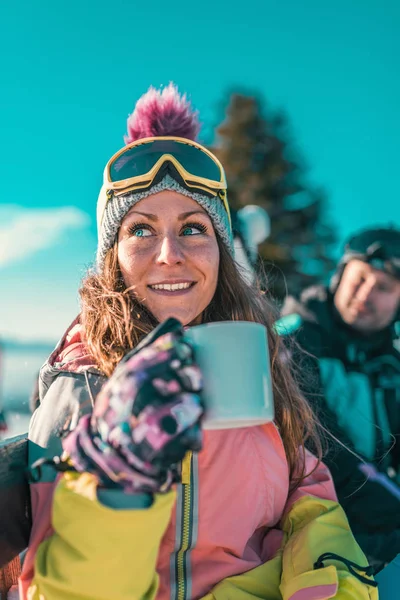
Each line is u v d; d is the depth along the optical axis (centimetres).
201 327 78
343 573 104
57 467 82
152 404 72
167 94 132
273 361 135
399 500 160
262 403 78
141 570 80
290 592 101
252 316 134
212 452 108
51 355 115
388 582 138
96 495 76
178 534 102
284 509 124
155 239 114
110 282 118
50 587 82
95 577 78
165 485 75
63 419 101
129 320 111
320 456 133
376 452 182
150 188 114
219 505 106
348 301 191
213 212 121
